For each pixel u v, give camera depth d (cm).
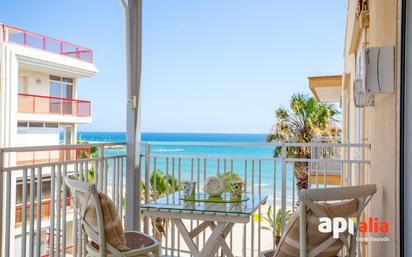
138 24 349
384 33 228
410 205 213
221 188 283
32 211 244
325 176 317
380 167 242
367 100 262
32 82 1351
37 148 246
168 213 249
